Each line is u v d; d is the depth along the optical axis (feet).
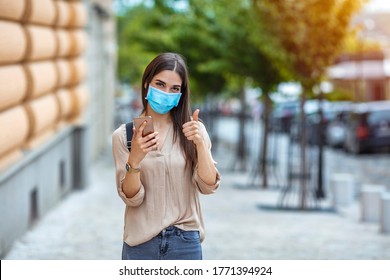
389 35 229.04
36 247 42.34
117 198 63.93
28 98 45.24
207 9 100.68
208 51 102.89
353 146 128.36
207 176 20.80
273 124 87.35
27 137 46.11
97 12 104.47
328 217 61.11
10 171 39.17
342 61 173.37
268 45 64.18
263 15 63.98
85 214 54.90
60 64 57.31
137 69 221.05
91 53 96.53
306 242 47.96
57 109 56.34
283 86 83.20
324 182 76.95
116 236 46.93
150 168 20.88
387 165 113.29
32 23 47.03
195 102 142.20
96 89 105.19
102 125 115.24
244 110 102.32
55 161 57.36
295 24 63.16
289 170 67.97
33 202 49.34
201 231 21.57
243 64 83.15
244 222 56.03
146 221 20.92
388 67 181.68
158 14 118.01
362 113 127.13
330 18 62.85
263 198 72.90
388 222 52.90
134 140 20.22
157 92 20.47
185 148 21.09
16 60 41.27
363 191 58.80
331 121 141.38
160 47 116.67
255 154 119.65
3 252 39.29
